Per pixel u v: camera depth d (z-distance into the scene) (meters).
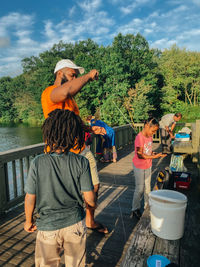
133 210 2.89
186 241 1.77
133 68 26.67
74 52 44.44
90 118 5.78
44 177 1.13
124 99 20.12
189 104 37.56
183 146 5.34
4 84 57.72
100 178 4.78
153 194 1.91
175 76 36.12
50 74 37.31
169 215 1.71
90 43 45.78
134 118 21.55
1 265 2.03
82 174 1.19
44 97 1.53
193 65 36.72
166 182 2.99
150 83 28.30
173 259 1.51
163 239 1.76
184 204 1.73
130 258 1.52
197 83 36.69
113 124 16.56
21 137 27.20
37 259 1.15
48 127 1.19
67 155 1.19
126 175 4.97
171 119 6.05
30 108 47.38
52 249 1.14
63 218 1.14
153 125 2.58
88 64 26.36
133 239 1.77
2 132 32.62
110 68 23.17
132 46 29.25
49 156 1.17
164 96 32.59
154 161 5.98
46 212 1.14
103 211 3.13
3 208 3.00
